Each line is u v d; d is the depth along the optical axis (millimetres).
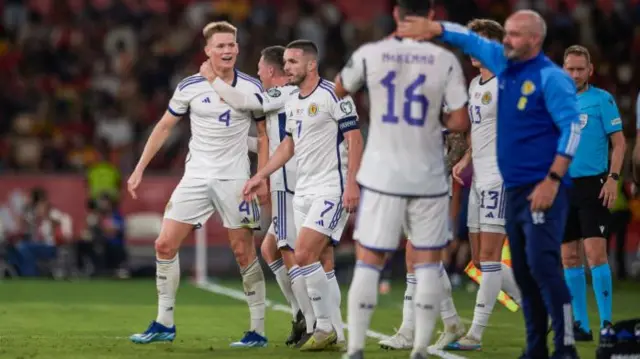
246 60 88938
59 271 64562
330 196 29875
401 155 25062
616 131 33844
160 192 69688
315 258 29781
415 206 25281
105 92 86688
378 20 95188
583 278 34031
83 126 84375
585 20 89375
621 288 56406
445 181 25500
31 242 64375
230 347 31391
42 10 96938
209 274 66875
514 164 25672
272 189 31891
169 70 89125
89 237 65062
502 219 30875
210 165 31719
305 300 31188
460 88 25203
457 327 31266
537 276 25484
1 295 50812
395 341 31156
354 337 25234
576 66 33469
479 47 25859
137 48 92000
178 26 94438
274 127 32062
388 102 25031
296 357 28719
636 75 74562
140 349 30531
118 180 67938
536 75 25359
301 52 29766
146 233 68312
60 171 75875
